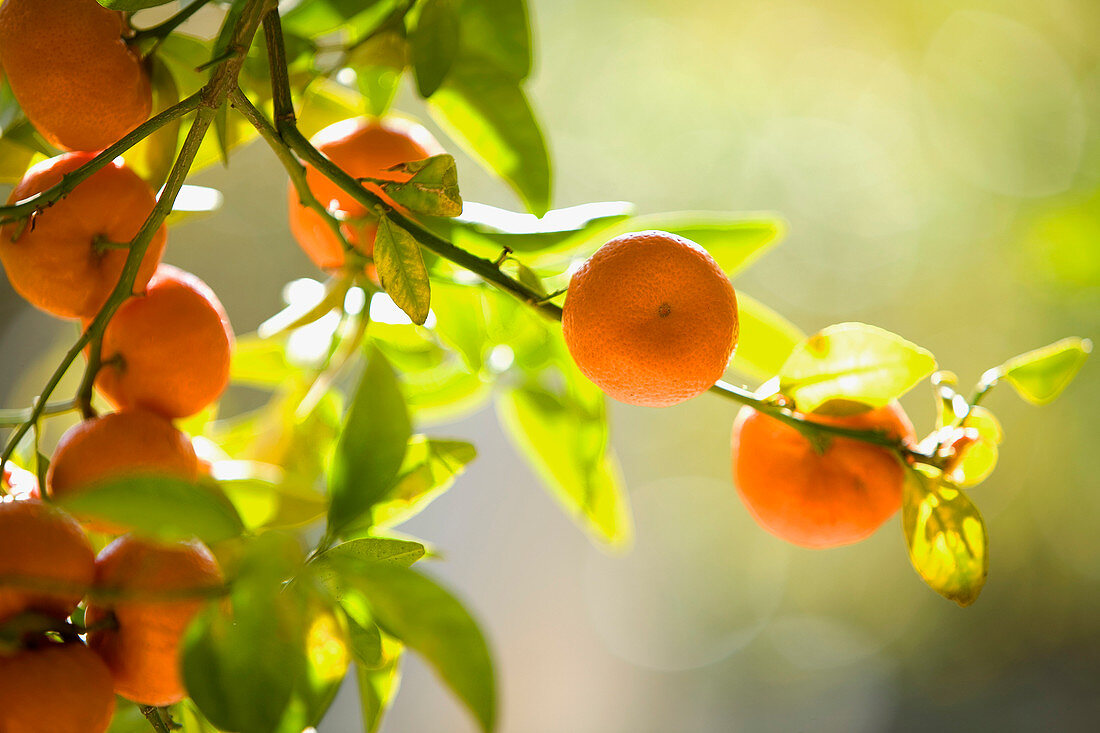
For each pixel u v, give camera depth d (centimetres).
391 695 65
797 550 347
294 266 236
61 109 65
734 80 312
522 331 72
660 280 62
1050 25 258
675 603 355
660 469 353
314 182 71
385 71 72
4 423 67
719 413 341
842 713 334
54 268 65
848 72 306
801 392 65
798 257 316
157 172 68
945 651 324
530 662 334
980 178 272
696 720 348
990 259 269
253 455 75
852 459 66
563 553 332
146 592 60
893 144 301
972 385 279
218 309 68
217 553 62
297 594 59
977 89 271
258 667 59
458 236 69
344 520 64
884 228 306
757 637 355
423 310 64
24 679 60
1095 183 133
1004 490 276
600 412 75
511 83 72
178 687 61
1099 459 254
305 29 71
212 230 226
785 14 304
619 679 348
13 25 65
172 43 68
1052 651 306
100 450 64
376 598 61
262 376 78
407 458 66
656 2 303
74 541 61
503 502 316
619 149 310
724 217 71
